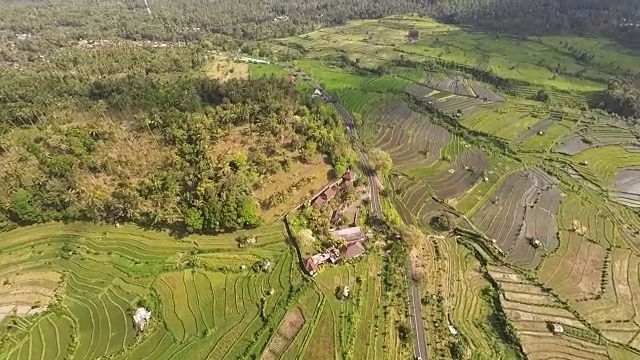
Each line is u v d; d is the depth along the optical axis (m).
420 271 94.25
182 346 75.31
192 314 80.88
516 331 84.62
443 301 89.06
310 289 86.81
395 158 139.12
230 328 78.94
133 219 96.19
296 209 102.94
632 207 118.88
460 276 96.50
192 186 98.00
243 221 94.56
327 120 134.50
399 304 86.75
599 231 109.88
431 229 109.69
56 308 79.62
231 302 83.56
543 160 140.25
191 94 137.00
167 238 94.44
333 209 106.38
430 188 124.50
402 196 120.88
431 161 137.88
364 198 113.19
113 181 100.00
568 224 112.19
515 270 98.50
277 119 121.81
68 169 98.12
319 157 116.38
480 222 112.88
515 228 110.62
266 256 92.88
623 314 88.31
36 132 113.75
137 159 104.81
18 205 92.12
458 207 117.31
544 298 91.75
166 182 96.62
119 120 122.38
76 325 77.12
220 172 99.31
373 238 100.94
